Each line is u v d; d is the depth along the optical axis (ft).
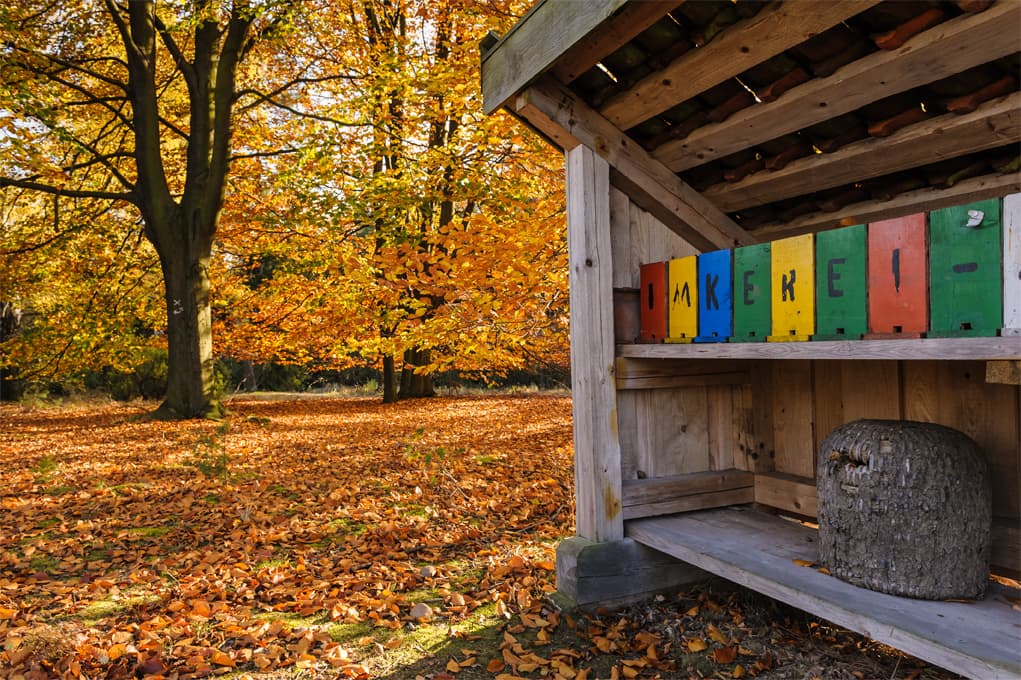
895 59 7.67
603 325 10.52
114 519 16.71
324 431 33.96
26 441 31.48
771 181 10.63
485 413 42.42
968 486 7.42
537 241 19.48
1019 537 8.11
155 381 67.41
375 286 21.31
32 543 14.73
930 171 9.78
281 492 19.61
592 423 10.36
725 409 11.91
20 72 35.73
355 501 18.19
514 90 9.89
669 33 8.66
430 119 29.45
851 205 10.96
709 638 9.27
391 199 29.09
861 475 7.72
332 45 39.58
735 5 7.88
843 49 7.98
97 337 44.06
